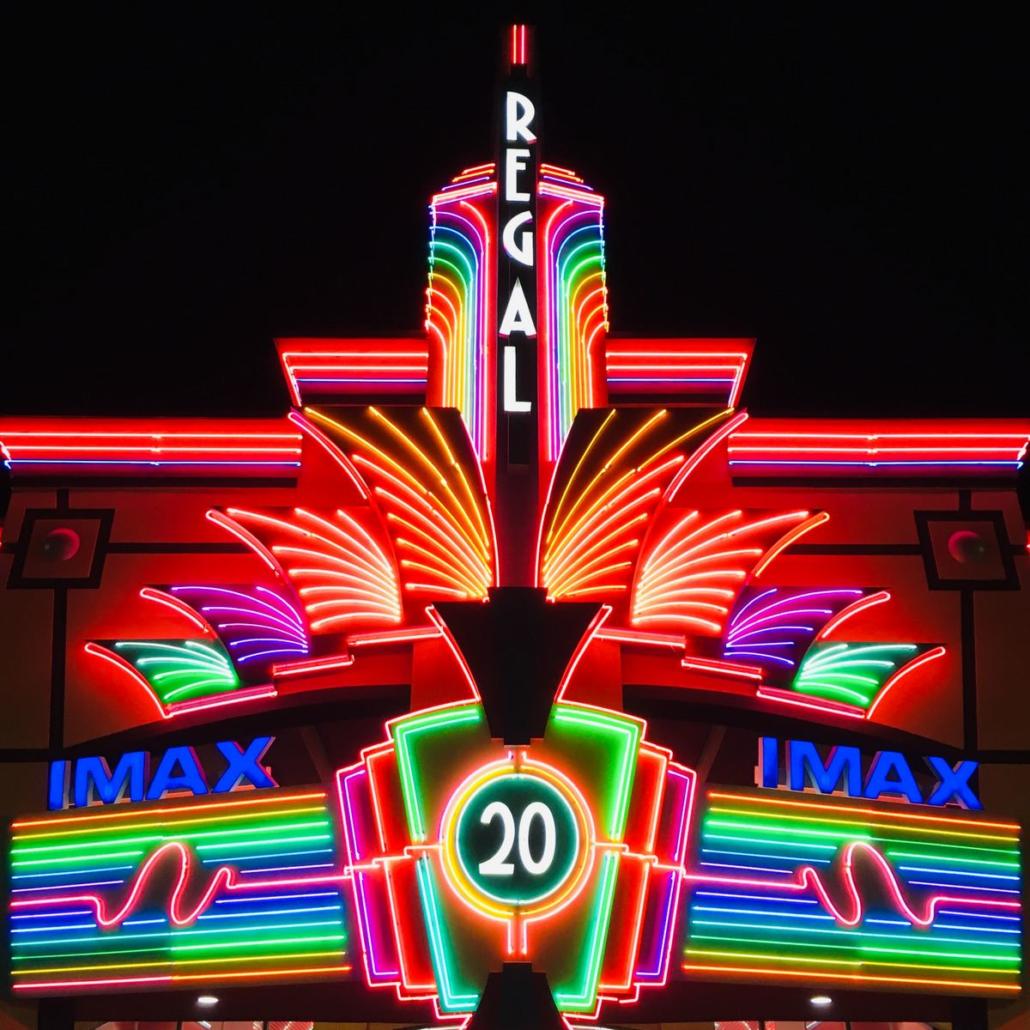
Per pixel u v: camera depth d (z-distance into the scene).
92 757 27.94
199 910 25.39
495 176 30.19
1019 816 28.09
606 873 25.16
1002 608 29.25
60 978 25.34
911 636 29.03
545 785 25.44
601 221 30.47
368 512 28.02
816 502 29.77
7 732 28.17
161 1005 26.39
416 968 24.84
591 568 27.12
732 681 27.52
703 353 30.30
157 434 29.91
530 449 27.77
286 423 29.97
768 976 25.30
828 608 28.48
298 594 27.72
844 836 26.09
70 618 28.84
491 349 28.72
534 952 24.81
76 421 29.95
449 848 25.17
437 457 27.58
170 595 28.53
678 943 25.22
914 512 29.80
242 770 27.33
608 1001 24.86
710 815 25.80
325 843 25.55
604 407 27.91
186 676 28.23
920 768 28.50
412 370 30.28
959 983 25.75
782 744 28.50
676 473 27.58
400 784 25.53
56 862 25.84
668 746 30.34
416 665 26.52
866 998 26.59
